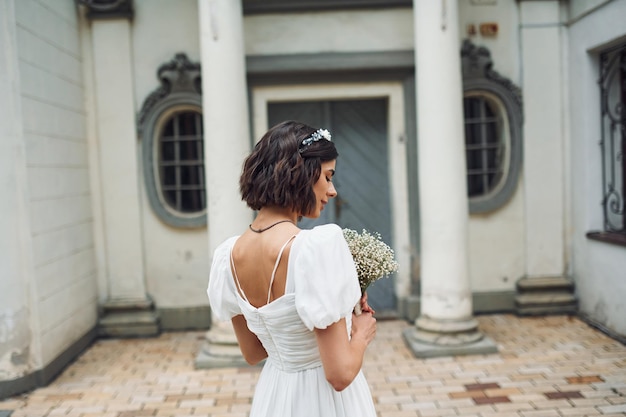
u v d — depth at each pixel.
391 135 5.40
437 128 4.42
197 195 5.53
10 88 3.85
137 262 5.37
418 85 4.51
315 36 5.22
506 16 5.35
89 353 4.86
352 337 1.52
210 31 4.38
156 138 5.35
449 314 4.50
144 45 5.28
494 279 5.53
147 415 3.54
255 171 1.51
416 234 5.38
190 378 4.18
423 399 3.63
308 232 1.46
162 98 5.27
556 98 5.38
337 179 5.63
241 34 4.50
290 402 1.55
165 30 5.27
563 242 5.48
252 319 1.57
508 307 5.52
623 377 3.82
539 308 5.40
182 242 5.41
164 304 5.44
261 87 5.32
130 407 3.67
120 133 5.29
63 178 4.62
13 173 3.89
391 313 5.57
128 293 5.38
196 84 5.27
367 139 5.62
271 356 1.64
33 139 4.09
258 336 1.64
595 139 5.09
